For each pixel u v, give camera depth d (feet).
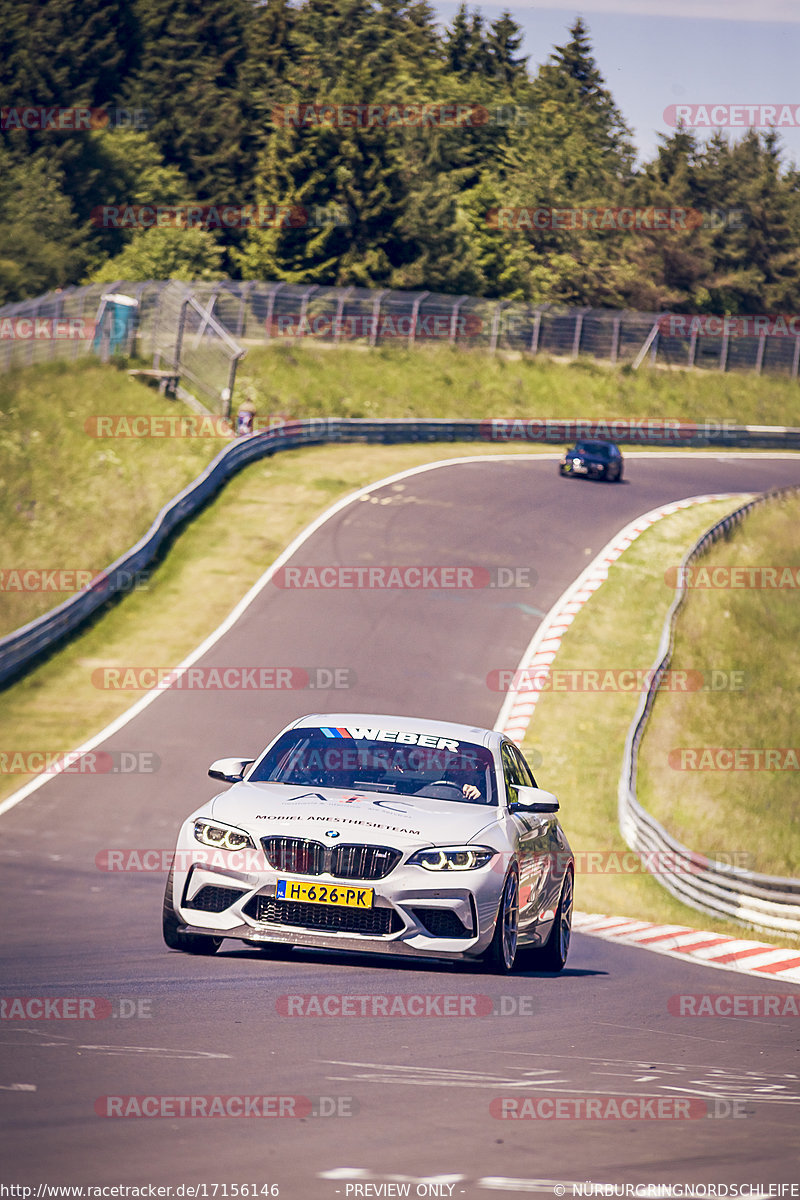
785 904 173.68
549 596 377.91
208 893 84.48
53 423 490.49
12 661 285.64
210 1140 42.65
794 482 638.94
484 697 299.99
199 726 257.96
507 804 93.61
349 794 89.86
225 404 515.91
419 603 356.59
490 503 472.44
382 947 82.58
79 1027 59.47
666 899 200.75
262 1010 67.10
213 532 402.11
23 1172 37.55
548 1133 47.34
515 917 89.45
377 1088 52.24
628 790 234.79
